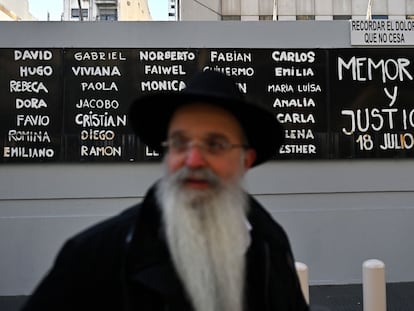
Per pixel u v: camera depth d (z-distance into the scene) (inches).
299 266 140.4
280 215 210.8
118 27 211.6
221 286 52.5
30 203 205.8
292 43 214.5
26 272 203.3
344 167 213.2
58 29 210.1
